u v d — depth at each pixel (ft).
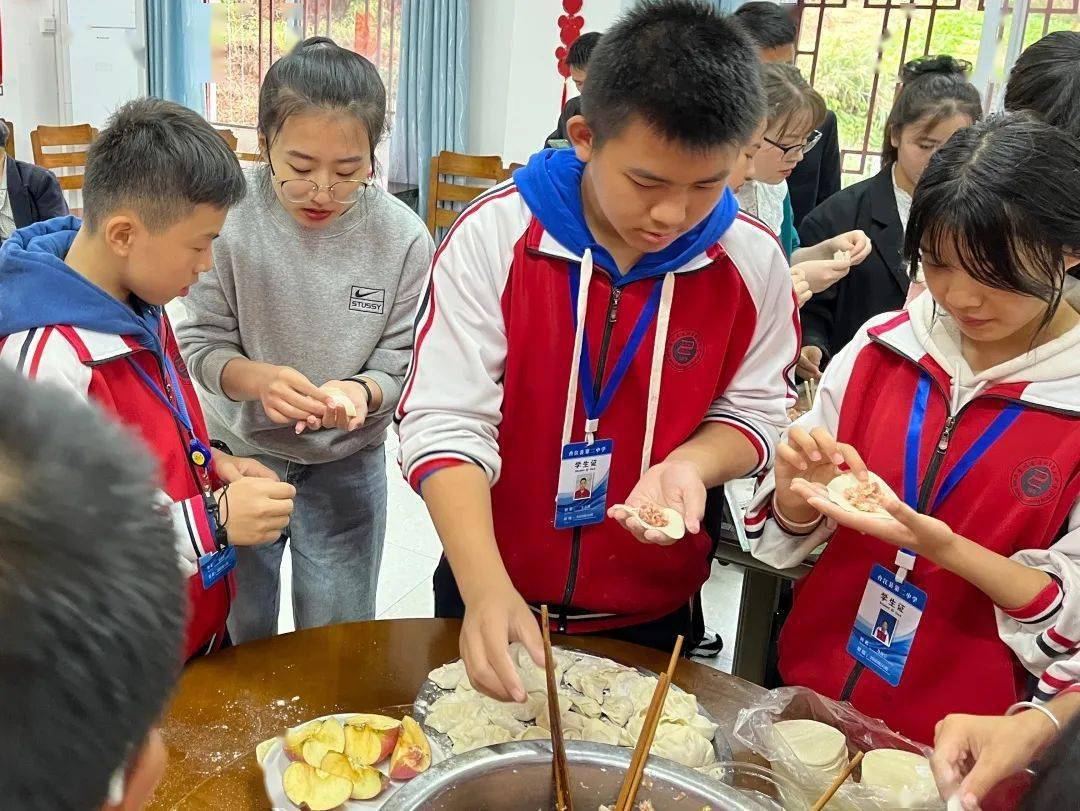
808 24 16.03
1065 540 3.76
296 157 5.12
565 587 4.39
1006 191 3.29
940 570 4.00
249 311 5.61
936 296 3.69
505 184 4.28
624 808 2.79
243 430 5.71
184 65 20.72
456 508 3.79
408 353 5.86
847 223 8.06
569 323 4.12
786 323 4.53
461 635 3.51
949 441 4.00
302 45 5.30
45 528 1.28
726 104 3.25
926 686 4.06
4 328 3.77
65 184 16.15
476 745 3.48
